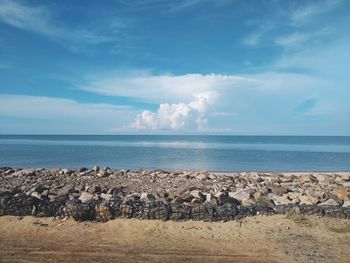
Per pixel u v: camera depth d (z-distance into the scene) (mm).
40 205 12180
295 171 33469
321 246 10016
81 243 10117
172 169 34375
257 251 9680
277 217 12188
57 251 9531
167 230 11172
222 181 21781
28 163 39844
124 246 9945
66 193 15188
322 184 20484
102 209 11852
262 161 44594
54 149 70125
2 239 10344
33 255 9250
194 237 10672
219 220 11930
